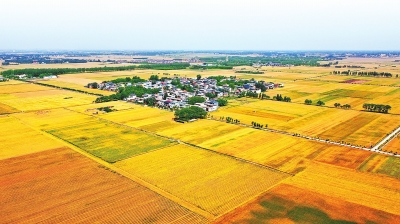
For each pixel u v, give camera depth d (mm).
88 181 79750
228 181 80125
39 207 67250
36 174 83625
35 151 101062
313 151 101750
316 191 74500
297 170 86875
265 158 95875
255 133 121625
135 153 99812
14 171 85438
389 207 67250
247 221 62156
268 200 70250
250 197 71812
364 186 76875
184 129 127312
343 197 71625
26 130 125125
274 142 110875
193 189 75812
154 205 68375
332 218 63156
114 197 71750
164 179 81250
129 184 78250
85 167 88562
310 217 63531
